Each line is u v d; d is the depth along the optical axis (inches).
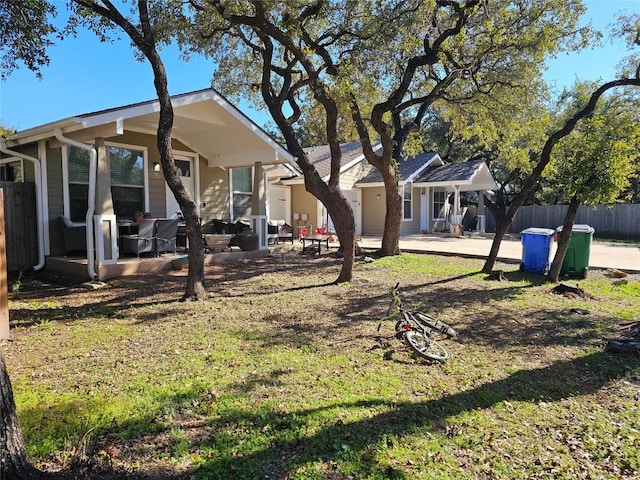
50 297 262.4
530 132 465.1
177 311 228.5
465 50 400.5
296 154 321.1
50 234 356.2
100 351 165.2
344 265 316.5
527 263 359.6
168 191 434.3
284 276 342.0
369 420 116.0
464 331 202.8
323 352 168.9
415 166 759.7
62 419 110.6
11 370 144.6
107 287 290.7
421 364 159.2
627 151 289.4
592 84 485.4
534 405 129.9
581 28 360.5
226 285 304.3
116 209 392.8
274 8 302.2
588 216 799.7
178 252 397.1
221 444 102.3
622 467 100.4
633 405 131.0
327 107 316.2
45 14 264.4
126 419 112.0
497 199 936.3
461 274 351.6
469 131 535.5
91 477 86.5
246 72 455.2
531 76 409.7
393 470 94.3
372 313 230.8
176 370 146.7
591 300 267.6
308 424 112.2
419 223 802.8
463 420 119.0
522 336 195.8
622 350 172.7
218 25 350.9
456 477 93.8
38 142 349.1
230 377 141.6
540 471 98.0
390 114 489.4
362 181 725.3
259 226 452.8
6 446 75.0
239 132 405.1
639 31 323.3
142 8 241.8
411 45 324.8
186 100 332.5
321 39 335.3
